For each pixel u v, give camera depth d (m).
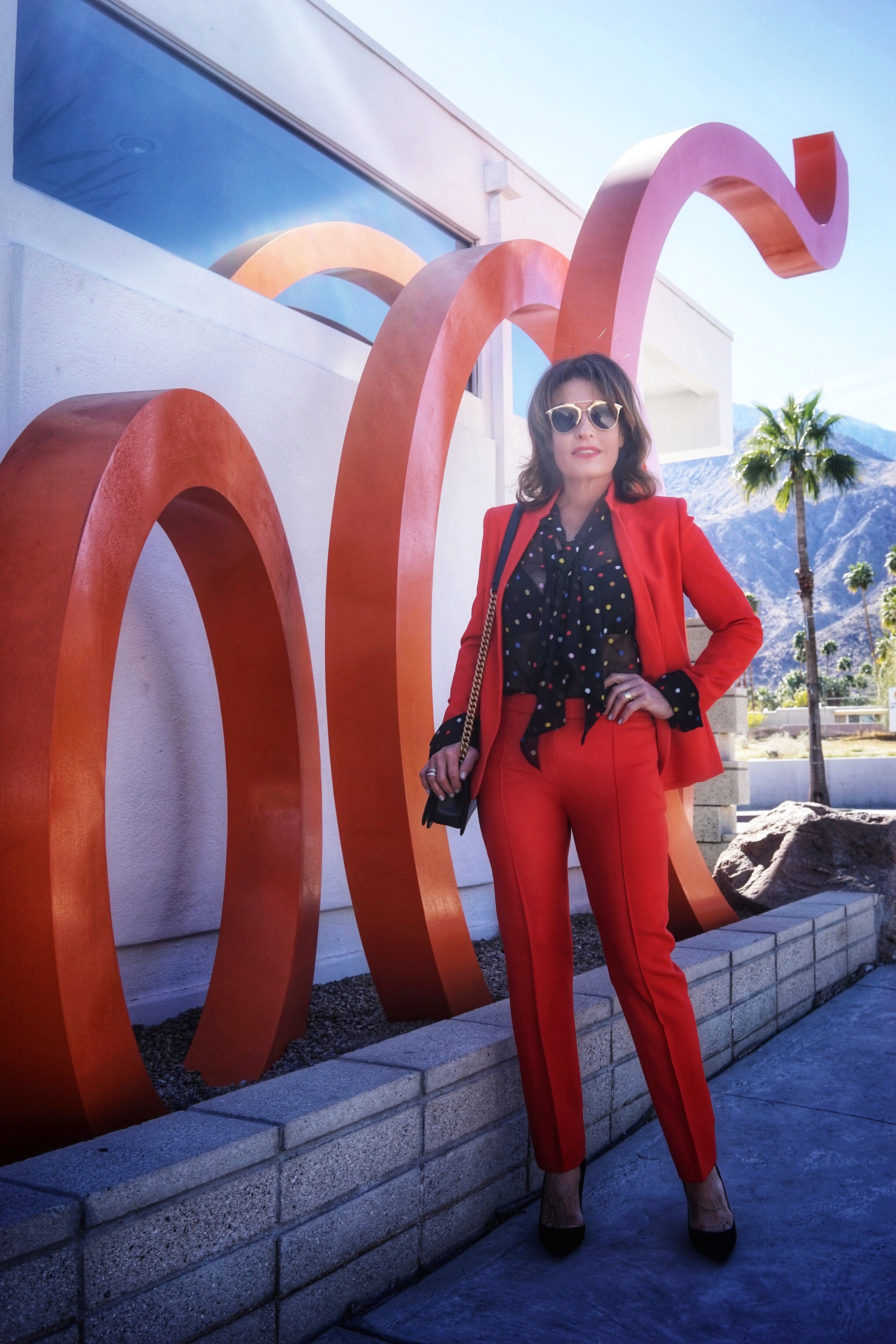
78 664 2.15
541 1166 2.30
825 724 57.19
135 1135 1.85
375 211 5.48
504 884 2.23
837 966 4.82
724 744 6.58
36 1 3.70
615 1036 2.96
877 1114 3.18
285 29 4.77
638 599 2.19
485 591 2.42
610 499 2.29
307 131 4.95
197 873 3.62
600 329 4.45
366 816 3.18
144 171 4.12
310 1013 3.52
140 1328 1.63
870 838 5.65
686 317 10.40
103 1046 2.16
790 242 6.45
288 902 3.13
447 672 5.18
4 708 2.10
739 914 5.59
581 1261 2.26
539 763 2.18
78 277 3.27
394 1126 2.17
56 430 2.43
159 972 3.51
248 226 4.66
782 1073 3.61
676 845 4.69
